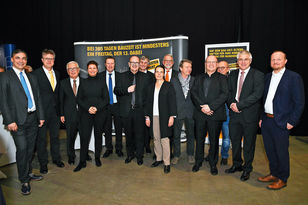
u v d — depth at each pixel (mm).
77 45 4195
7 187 2438
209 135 2672
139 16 5086
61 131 5207
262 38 4594
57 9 5566
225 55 3949
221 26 4738
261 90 2361
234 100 2557
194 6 4812
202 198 2178
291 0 4422
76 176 2703
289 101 2193
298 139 4367
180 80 3135
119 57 4246
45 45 5730
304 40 4441
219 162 3160
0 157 2965
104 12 5223
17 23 5820
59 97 2926
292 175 2701
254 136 2504
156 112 2822
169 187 2410
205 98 2629
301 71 4504
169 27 4945
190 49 4914
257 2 4547
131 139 3111
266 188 2375
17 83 2207
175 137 3100
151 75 3133
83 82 2830
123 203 2090
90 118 2855
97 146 2996
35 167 2998
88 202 2111
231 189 2357
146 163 3141
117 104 3400
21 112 2223
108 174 2758
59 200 2154
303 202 2102
